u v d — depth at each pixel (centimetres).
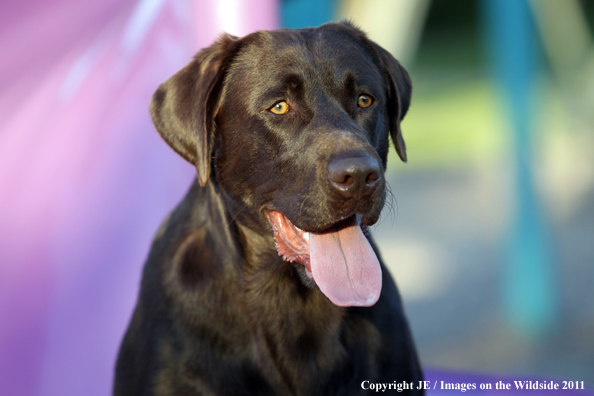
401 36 789
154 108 285
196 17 389
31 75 383
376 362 274
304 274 266
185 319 270
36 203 374
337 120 258
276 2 417
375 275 253
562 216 882
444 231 853
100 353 373
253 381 270
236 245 274
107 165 394
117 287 384
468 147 1289
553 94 1523
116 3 407
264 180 269
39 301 366
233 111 275
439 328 620
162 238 300
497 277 705
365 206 244
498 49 604
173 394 267
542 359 557
